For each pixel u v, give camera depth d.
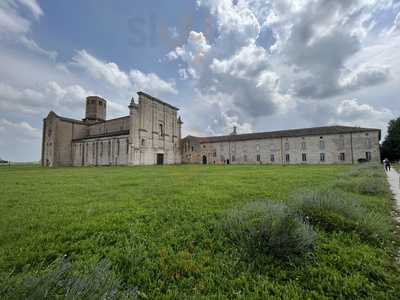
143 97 43.06
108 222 4.27
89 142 47.72
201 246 3.19
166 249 3.04
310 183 9.80
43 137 51.41
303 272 2.44
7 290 1.67
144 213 4.87
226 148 56.00
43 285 1.68
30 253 2.87
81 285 1.76
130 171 21.67
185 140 59.56
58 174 18.02
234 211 4.13
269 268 2.53
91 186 9.74
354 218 3.96
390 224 4.03
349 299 2.03
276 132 53.25
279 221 3.02
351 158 40.84
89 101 57.91
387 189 8.13
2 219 4.50
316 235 3.14
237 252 2.87
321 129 46.66
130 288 2.13
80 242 3.31
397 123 42.59
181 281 2.30
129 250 2.90
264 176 13.77
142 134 42.06
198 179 12.33
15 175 16.92
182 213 4.87
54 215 4.81
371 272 2.43
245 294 2.12
